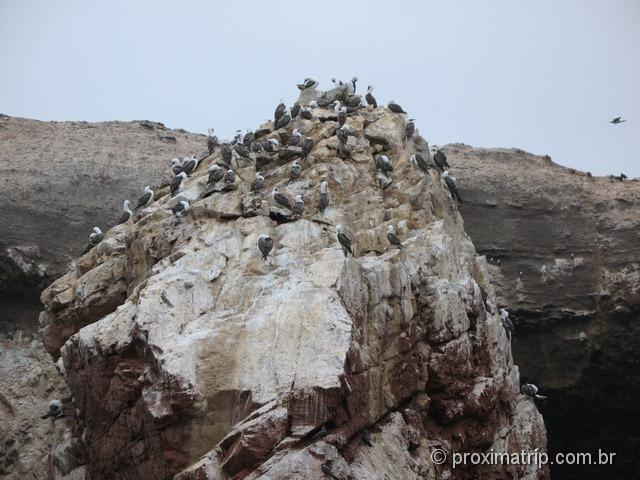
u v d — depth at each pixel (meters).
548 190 77.69
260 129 52.97
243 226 43.62
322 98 54.88
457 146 82.94
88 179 72.44
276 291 39.59
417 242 46.41
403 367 42.75
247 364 37.16
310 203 46.66
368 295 41.84
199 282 40.38
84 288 47.91
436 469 42.03
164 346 38.00
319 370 36.09
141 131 79.94
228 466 34.62
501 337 49.72
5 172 71.31
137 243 45.94
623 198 77.62
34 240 68.25
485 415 45.22
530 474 47.31
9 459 60.47
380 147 51.03
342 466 34.31
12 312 66.75
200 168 52.19
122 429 39.81
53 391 63.28
